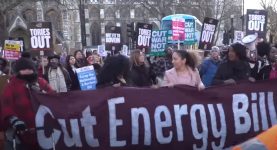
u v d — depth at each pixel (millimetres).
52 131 5180
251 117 5781
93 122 5270
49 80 9969
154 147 5465
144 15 70125
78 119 5227
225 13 59406
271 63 8086
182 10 58156
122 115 5340
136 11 79188
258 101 5828
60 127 5195
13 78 5203
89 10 85875
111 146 5328
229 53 6977
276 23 52812
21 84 5137
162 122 5453
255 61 8406
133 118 5371
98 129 5281
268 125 5844
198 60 6500
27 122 5117
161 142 5469
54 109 5184
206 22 11523
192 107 5551
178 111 5504
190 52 6414
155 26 71812
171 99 5504
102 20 85375
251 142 2332
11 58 11969
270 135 2311
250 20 11742
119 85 5602
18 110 5086
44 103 5172
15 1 34344
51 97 5207
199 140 5574
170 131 5480
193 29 14688
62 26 64688
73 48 69375
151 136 5430
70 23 70812
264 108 5848
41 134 5168
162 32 13570
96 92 5316
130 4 61812
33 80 5270
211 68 9023
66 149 5230
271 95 5852
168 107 5477
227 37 26016
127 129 5359
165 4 53375
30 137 5156
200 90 5613
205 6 57312
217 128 5641
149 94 5457
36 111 5141
